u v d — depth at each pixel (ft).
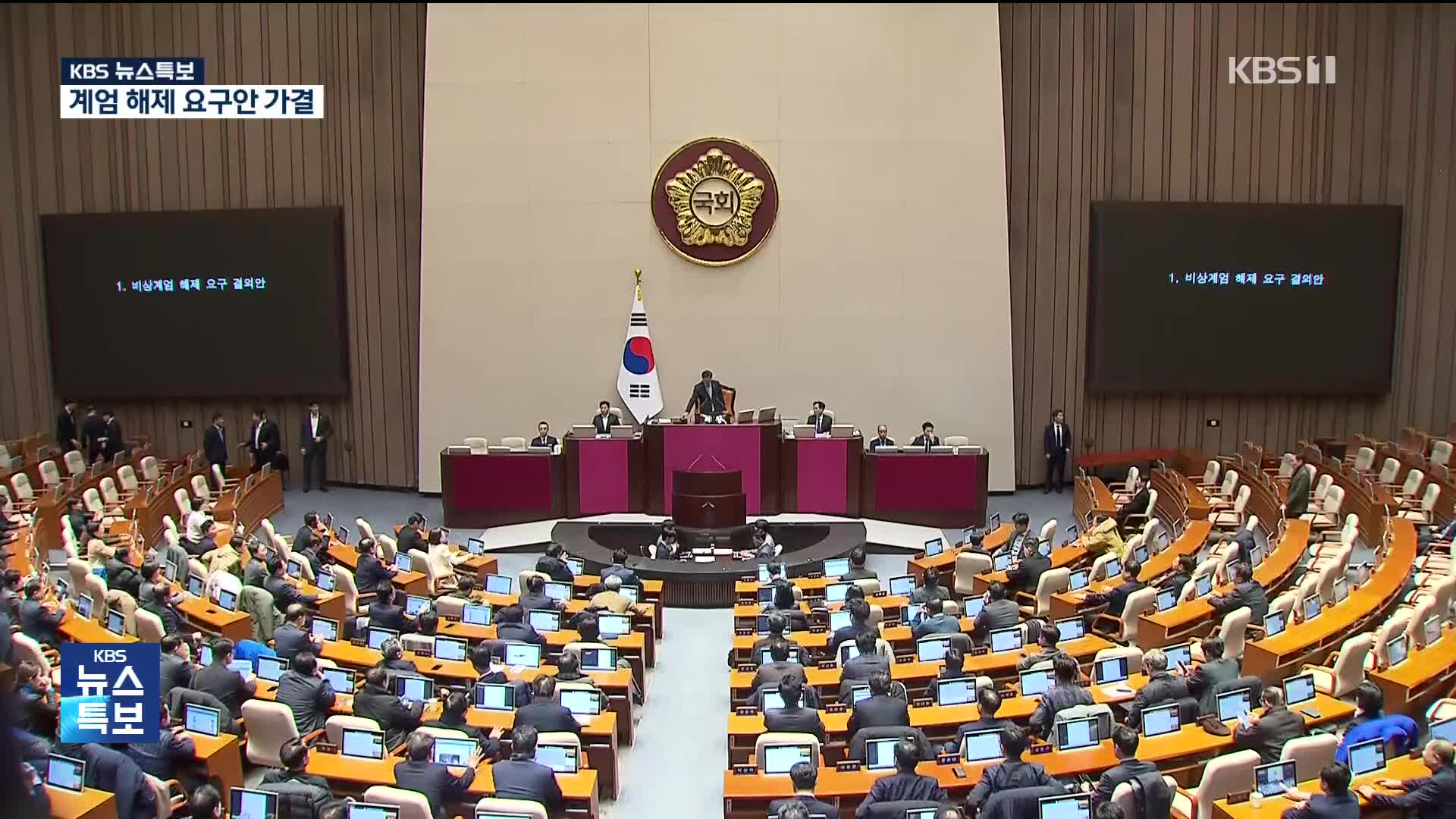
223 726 24.93
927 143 61.05
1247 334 63.87
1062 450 63.72
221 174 65.41
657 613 40.34
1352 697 27.94
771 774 22.88
